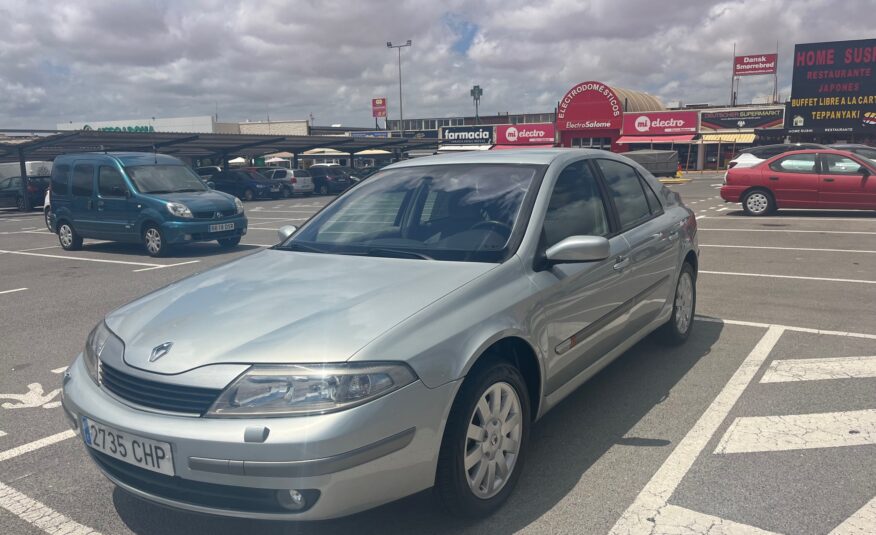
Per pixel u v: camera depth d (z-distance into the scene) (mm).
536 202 3516
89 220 12492
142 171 12242
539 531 2787
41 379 5012
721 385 4410
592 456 3447
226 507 2430
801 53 45219
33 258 11953
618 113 48906
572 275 3428
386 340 2518
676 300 5105
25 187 27703
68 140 26734
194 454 2379
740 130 49094
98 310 7352
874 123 44062
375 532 2801
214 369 2467
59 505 3127
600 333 3758
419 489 2582
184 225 11469
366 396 2389
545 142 51781
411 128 92500
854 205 14148
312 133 78938
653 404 4121
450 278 2986
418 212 3742
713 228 13141
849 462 3289
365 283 3004
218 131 67875
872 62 43375
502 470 2965
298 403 2363
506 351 3131
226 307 2877
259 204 29500
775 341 5367
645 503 2973
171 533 2863
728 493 3029
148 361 2600
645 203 4738
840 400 4086
